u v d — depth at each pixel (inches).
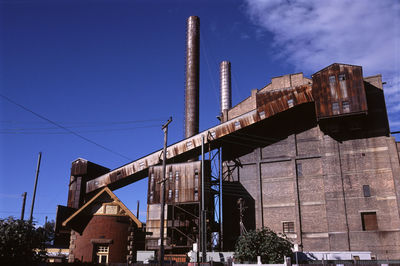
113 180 2541.8
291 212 2170.3
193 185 2160.4
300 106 2233.0
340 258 1679.4
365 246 1893.5
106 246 1438.2
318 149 2209.6
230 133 2294.5
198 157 2578.7
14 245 922.1
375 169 1988.2
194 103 2977.4
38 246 989.8
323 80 2126.0
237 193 2348.7
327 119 2094.0
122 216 1486.2
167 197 2192.4
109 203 1493.6
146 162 2449.6
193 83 3036.4
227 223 2308.1
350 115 2020.2
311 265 1167.6
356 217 1957.4
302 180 2199.8
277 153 2322.8
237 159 2439.7
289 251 1449.3
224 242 2267.5
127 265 1190.9
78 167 2802.7
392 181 1931.6
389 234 1863.9
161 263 955.3
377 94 2102.6
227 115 2618.1
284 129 2347.4
